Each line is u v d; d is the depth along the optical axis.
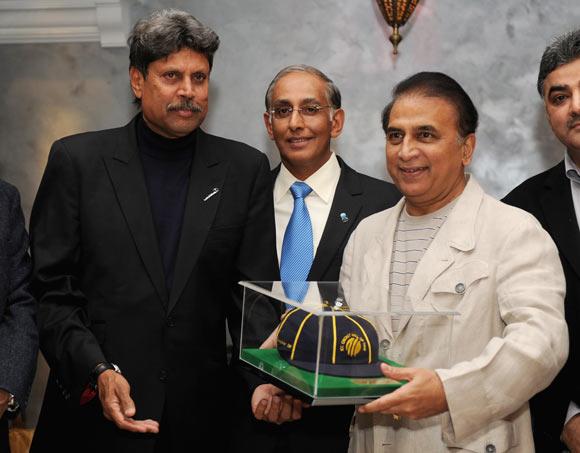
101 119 3.54
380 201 2.87
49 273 2.36
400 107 1.95
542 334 1.70
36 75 3.54
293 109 2.87
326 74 3.50
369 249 2.10
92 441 2.31
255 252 2.52
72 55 3.53
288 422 2.49
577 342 2.40
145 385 2.32
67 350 2.24
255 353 1.83
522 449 1.86
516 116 3.46
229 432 2.55
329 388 1.59
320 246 2.77
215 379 2.45
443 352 1.69
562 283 1.83
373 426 1.86
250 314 1.88
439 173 1.94
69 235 2.37
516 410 1.86
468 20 3.46
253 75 3.52
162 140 2.48
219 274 2.45
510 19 3.45
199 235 2.40
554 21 3.44
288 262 2.79
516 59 3.46
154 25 2.35
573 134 2.47
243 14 3.51
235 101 3.53
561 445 2.45
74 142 2.45
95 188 2.39
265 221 2.56
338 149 3.51
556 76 2.48
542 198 2.59
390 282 2.02
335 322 1.60
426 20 3.47
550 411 2.44
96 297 2.35
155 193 2.46
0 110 3.56
